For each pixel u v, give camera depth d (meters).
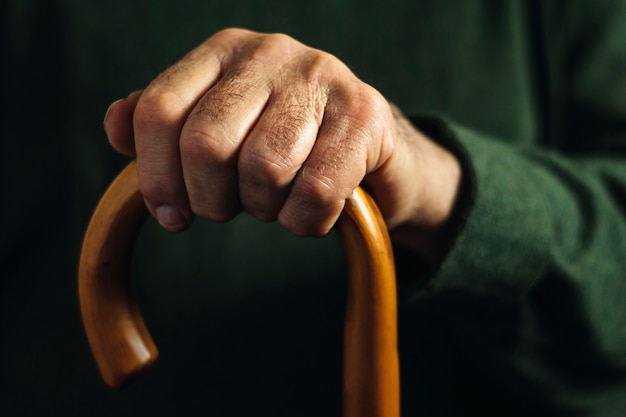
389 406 0.39
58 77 0.65
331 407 0.68
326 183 0.36
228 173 0.37
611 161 0.62
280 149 0.36
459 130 0.50
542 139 0.75
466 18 0.71
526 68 0.73
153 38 0.65
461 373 0.69
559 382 0.60
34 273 0.66
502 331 0.56
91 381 0.66
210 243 0.66
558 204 0.53
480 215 0.47
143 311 0.66
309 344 0.67
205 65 0.39
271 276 0.67
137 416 0.66
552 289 0.53
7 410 0.66
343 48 0.69
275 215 0.38
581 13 0.71
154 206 0.39
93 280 0.40
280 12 0.67
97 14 0.64
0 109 0.65
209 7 0.66
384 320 0.39
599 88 0.70
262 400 0.67
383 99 0.39
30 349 0.66
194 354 0.66
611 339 0.57
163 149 0.37
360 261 0.39
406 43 0.70
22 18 0.64
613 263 0.55
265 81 0.38
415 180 0.44
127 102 0.39
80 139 0.65
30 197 0.65
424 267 0.51
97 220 0.39
